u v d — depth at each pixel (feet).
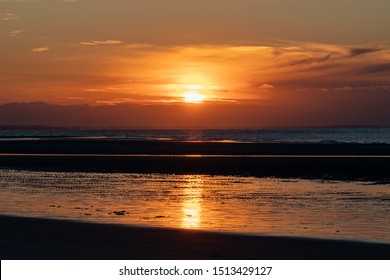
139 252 70.23
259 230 91.35
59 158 279.08
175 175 194.39
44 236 79.97
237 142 559.38
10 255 66.80
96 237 80.07
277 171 207.62
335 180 176.04
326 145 461.78
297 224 97.71
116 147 428.56
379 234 88.53
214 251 71.97
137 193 143.95
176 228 90.48
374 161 250.98
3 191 148.56
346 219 103.60
